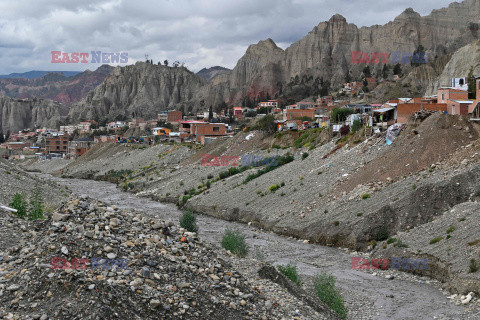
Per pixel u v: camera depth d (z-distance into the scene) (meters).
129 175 137.25
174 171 121.00
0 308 17.50
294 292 26.28
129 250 21.19
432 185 48.62
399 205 48.94
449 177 49.00
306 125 115.81
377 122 81.00
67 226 21.38
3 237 30.11
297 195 66.62
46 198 59.44
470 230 38.34
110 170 153.25
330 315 25.58
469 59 152.12
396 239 44.16
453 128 58.41
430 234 41.69
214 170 105.56
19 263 20.11
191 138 174.75
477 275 32.44
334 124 97.19
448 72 157.50
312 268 41.06
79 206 23.33
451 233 39.78
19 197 40.16
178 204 89.88
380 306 30.89
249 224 66.75
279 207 65.81
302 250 49.03
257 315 20.56
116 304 17.53
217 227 64.62
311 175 71.81
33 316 16.80
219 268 23.30
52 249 19.98
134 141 194.88
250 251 47.62
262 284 24.84
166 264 21.41
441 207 46.94
